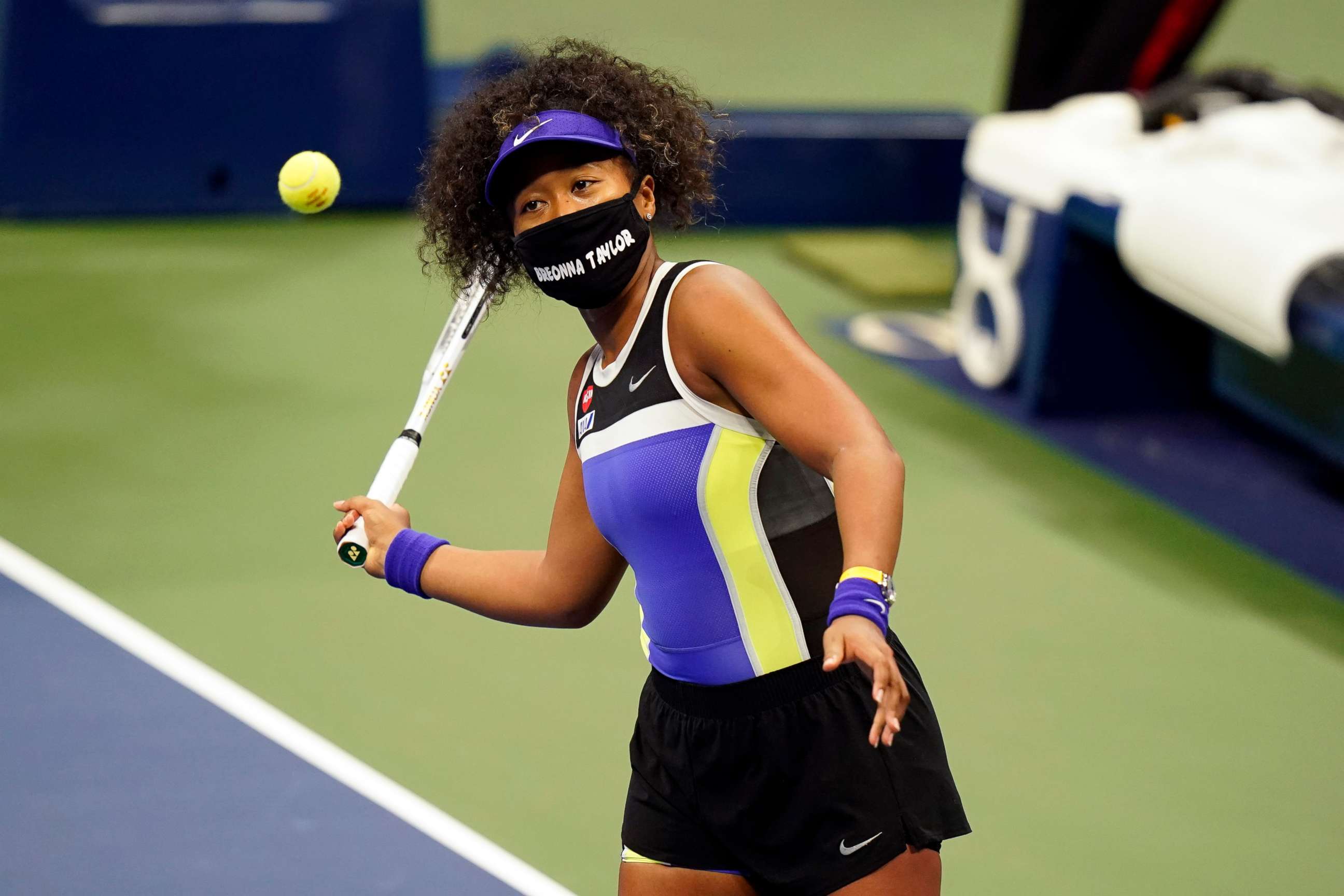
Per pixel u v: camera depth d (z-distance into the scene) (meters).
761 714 7.92
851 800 7.85
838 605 6.75
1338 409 20.27
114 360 23.44
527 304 26.64
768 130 30.78
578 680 15.64
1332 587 18.55
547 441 21.47
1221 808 14.12
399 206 30.81
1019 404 23.58
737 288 7.52
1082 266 22.36
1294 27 47.34
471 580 8.95
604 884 12.49
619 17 47.59
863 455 7.06
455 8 47.69
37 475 19.64
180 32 28.98
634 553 7.96
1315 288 18.67
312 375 23.22
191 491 19.47
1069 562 18.88
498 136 7.98
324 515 19.05
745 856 8.16
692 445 7.61
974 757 14.72
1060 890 12.83
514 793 13.70
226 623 16.41
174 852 12.65
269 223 29.88
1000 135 23.59
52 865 12.42
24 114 28.69
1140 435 22.67
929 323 26.88
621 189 7.80
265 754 14.08
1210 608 17.95
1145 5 26.59
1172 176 21.19
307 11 29.44
